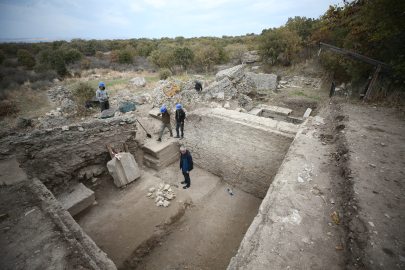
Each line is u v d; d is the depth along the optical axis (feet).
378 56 24.79
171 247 16.79
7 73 76.79
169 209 18.57
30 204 11.07
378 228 7.81
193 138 27.45
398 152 12.98
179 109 25.22
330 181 11.46
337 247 7.80
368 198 9.32
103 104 29.30
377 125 17.13
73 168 18.15
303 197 10.43
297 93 46.91
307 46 71.10
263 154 21.68
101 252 9.69
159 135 27.02
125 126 21.93
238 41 168.04
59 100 45.03
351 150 13.30
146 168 26.63
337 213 9.29
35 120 33.91
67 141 17.62
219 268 15.46
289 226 8.86
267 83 51.75
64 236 9.28
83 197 17.19
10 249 8.54
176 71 90.84
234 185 25.16
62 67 80.89
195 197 22.18
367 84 24.85
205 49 85.87
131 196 19.90
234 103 35.45
